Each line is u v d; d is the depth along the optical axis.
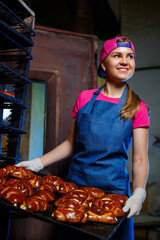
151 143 3.83
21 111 1.54
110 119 1.42
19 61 1.58
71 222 0.85
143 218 3.20
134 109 1.39
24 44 1.47
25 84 1.55
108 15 3.56
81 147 1.47
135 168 1.36
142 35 4.04
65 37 2.50
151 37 4.04
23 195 1.03
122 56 1.41
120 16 3.92
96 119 1.43
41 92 2.40
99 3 3.37
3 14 1.41
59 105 2.41
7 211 1.36
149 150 3.82
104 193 1.25
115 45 1.41
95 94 1.59
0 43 1.44
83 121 1.47
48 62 2.41
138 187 1.27
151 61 4.02
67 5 3.19
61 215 0.86
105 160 1.38
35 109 2.34
